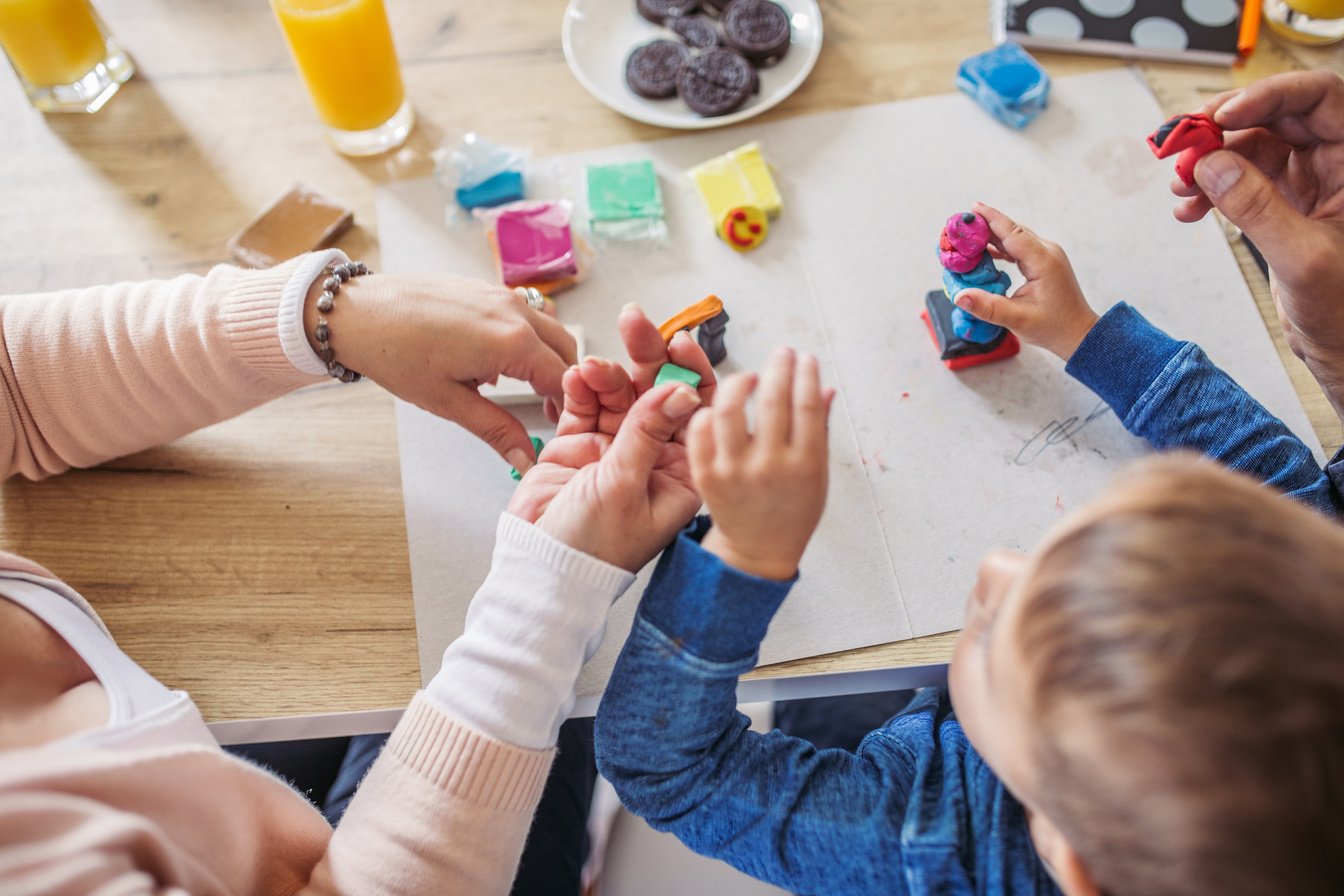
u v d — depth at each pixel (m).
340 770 0.79
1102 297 0.80
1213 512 0.42
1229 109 0.68
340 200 0.87
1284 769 0.38
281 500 0.73
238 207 0.87
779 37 0.91
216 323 0.69
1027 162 0.87
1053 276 0.73
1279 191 0.69
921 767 0.62
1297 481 0.67
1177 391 0.70
